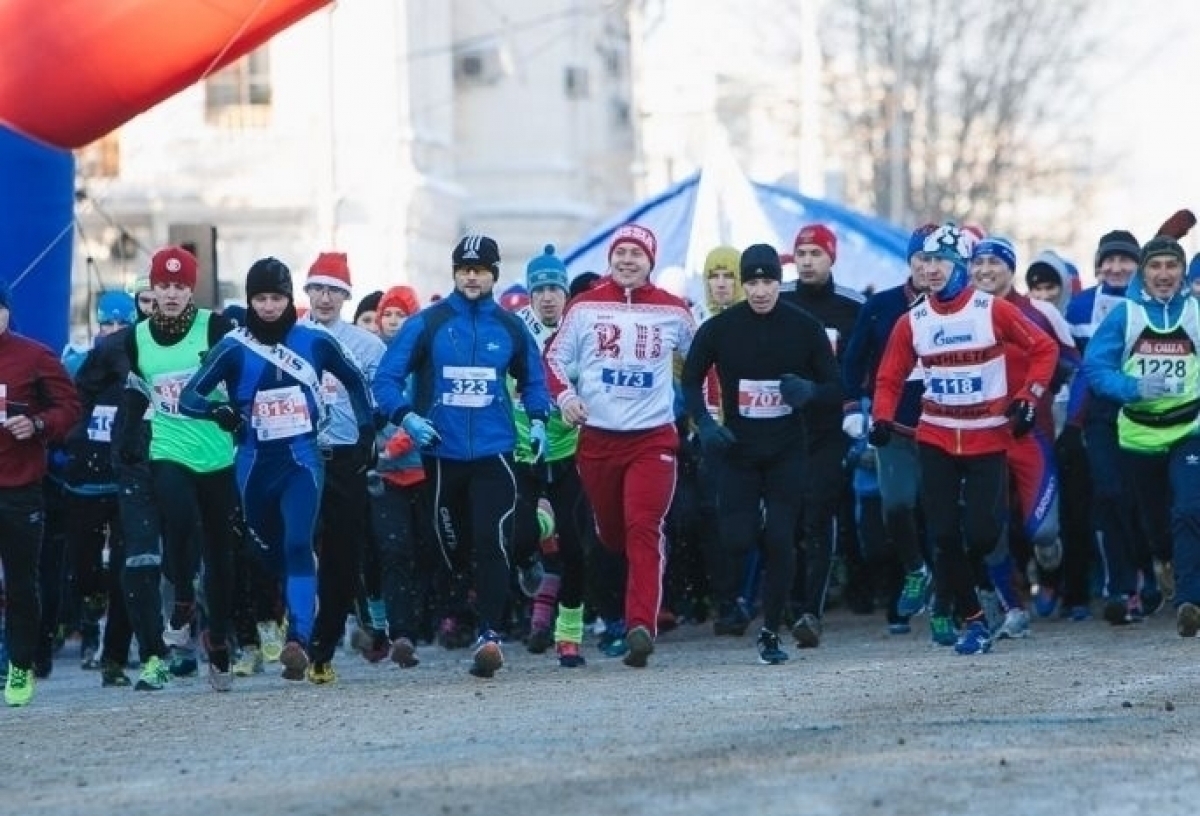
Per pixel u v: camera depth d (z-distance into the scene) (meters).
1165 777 15.31
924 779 15.16
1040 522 27.53
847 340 29.02
